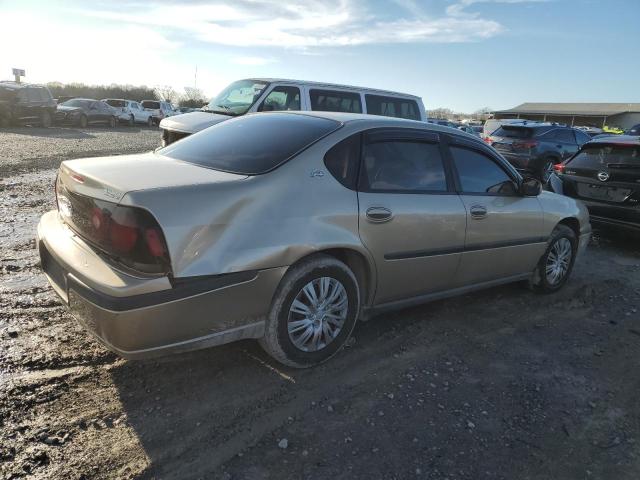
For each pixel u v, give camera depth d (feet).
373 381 10.89
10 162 37.81
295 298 10.41
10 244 18.12
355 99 33.06
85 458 8.04
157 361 10.97
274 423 9.27
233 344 11.93
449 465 8.52
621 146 22.99
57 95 169.89
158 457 8.21
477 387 10.96
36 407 9.12
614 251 23.59
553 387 11.18
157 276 8.52
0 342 11.18
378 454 8.65
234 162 10.67
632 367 12.37
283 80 31.12
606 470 8.71
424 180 12.73
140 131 90.17
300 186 10.35
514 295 16.79
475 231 13.66
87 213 9.30
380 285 12.00
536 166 44.32
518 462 8.73
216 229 9.12
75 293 9.00
